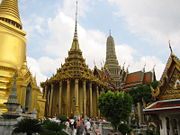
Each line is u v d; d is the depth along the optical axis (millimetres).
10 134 18453
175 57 16656
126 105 38281
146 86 56656
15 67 40438
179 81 15969
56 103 57844
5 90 36594
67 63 61594
